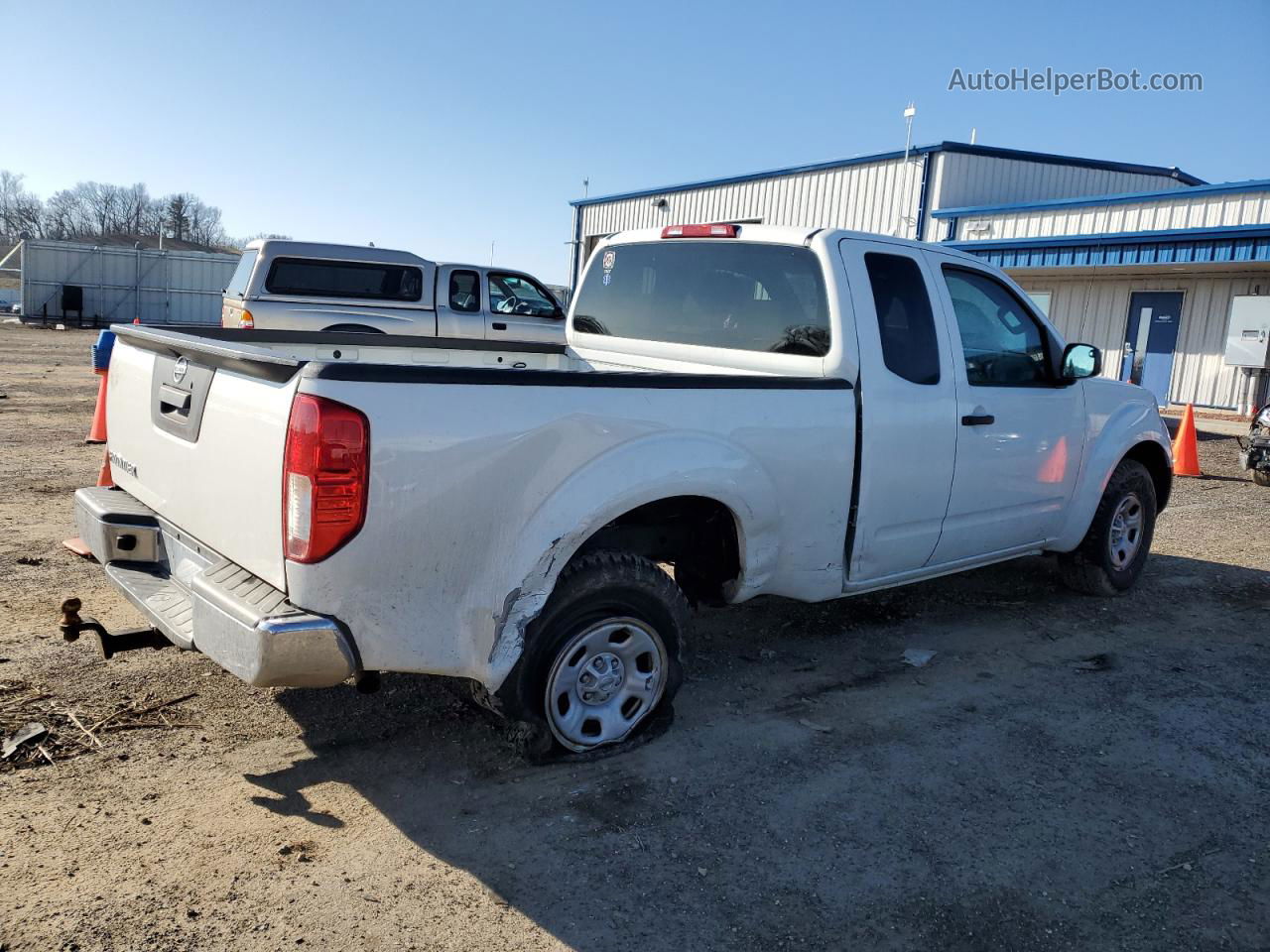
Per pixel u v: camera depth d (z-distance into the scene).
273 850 2.87
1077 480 5.39
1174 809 3.37
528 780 3.35
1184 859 3.06
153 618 3.17
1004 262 19.72
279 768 3.36
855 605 5.51
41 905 2.54
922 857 3.01
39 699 3.72
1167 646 5.06
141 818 2.99
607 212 31.88
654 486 3.34
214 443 3.09
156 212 108.31
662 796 3.30
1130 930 2.71
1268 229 15.16
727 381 3.65
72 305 34.81
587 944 2.54
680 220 28.77
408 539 2.86
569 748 3.45
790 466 3.85
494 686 3.17
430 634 2.98
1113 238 17.58
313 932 2.53
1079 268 19.12
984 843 3.10
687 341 4.76
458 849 2.94
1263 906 2.84
